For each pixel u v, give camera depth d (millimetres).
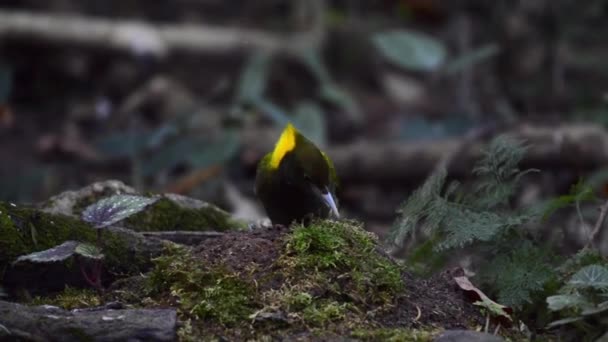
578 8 15938
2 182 14156
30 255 5816
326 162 8070
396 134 16328
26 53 17438
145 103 16828
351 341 5629
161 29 17719
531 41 16406
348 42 19312
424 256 6887
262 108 15148
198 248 6527
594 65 16688
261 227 6844
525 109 16188
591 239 6938
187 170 15078
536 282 6340
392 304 6012
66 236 6539
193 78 17797
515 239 6746
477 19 17531
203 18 19781
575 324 6195
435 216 6664
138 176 13891
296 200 8062
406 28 19875
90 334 5520
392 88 18891
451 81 18688
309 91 18328
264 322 5758
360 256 6195
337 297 5953
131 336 5527
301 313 5805
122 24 17547
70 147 15289
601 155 12844
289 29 19609
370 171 14234
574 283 5887
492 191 6863
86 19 17547
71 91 17547
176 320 5688
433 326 5980
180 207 7785
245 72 16141
